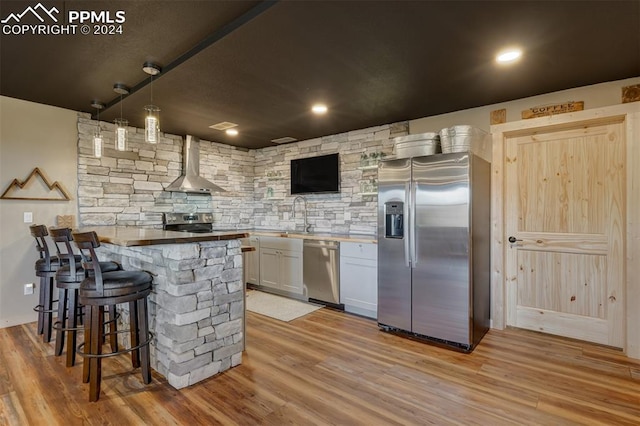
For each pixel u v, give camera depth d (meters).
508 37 2.13
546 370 2.49
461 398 2.12
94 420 1.88
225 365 2.48
